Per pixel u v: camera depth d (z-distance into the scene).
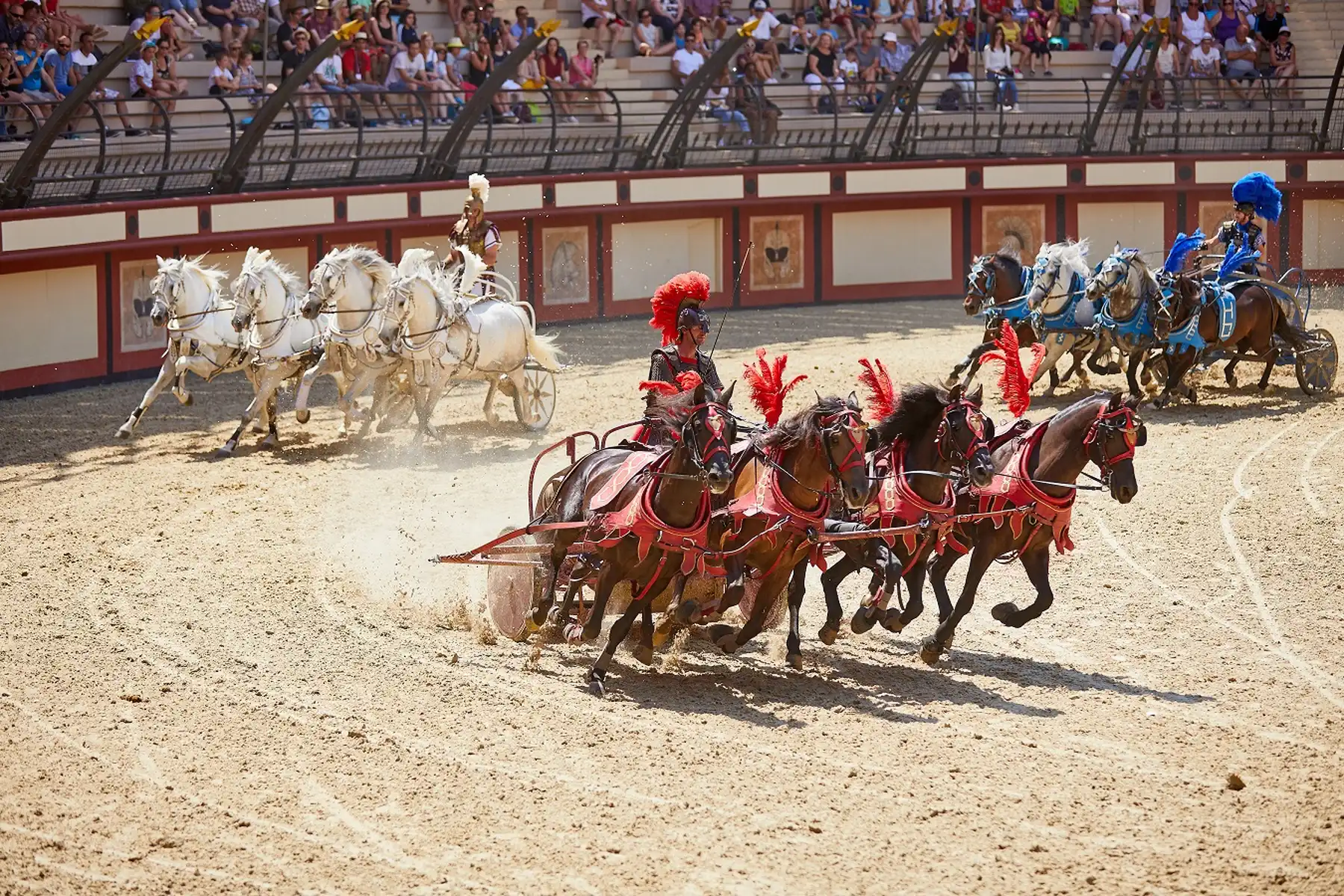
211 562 14.13
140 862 8.03
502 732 9.93
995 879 7.79
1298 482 16.52
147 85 25.45
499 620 12.03
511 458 18.61
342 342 18.50
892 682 11.07
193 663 11.33
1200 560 14.02
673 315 10.91
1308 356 21.34
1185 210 34.19
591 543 10.74
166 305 19.11
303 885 7.76
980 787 8.98
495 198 28.66
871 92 33.25
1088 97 33.16
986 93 33.88
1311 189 33.91
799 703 10.59
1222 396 21.75
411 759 9.46
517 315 19.70
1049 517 11.12
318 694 10.70
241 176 25.45
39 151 22.22
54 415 21.78
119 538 15.02
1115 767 9.32
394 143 27.31
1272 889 7.68
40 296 23.33
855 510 11.41
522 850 8.14
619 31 32.59
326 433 20.58
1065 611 12.78
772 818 8.55
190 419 21.66
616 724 10.10
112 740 9.79
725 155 31.98
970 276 21.33
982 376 23.53
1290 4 36.88
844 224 33.66
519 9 30.89
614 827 8.44
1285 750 9.56
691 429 10.07
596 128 30.59
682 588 11.12
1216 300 20.39
